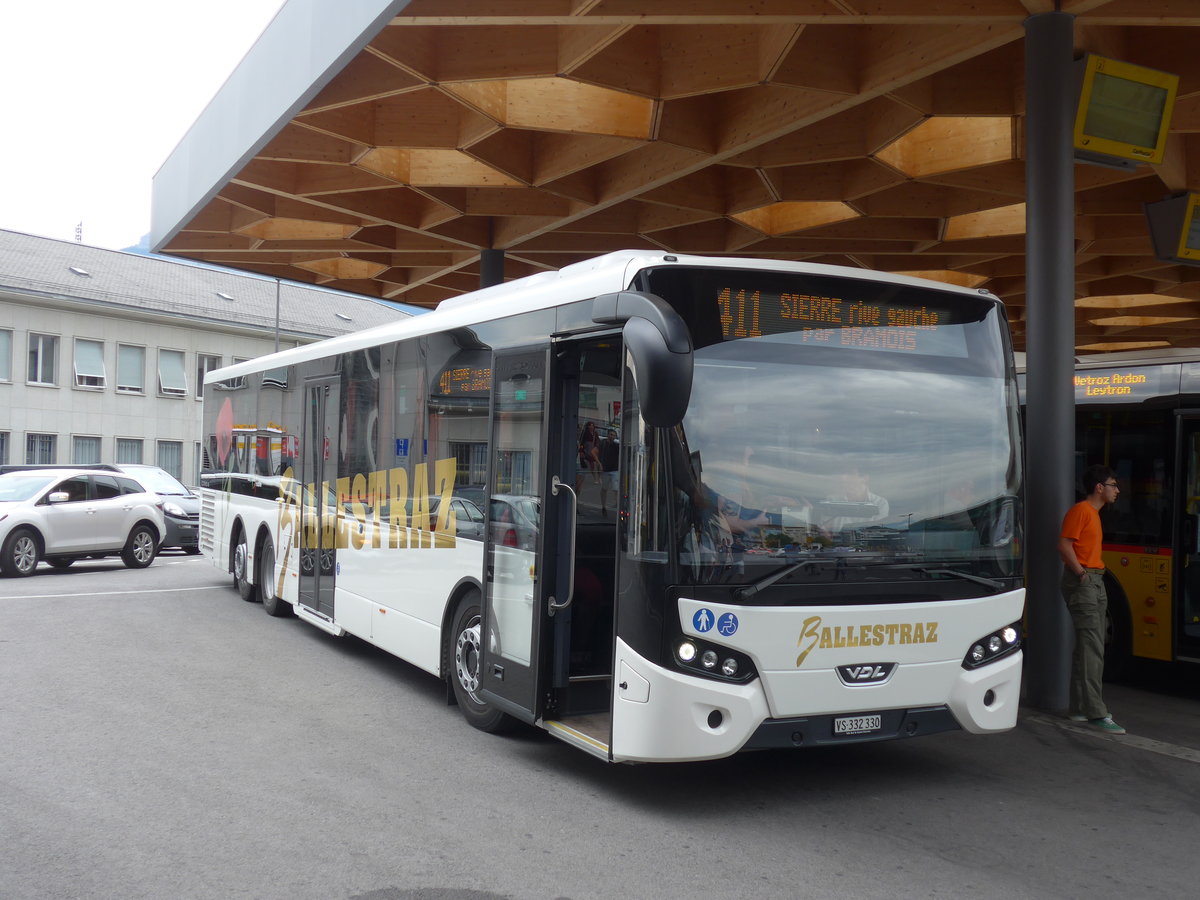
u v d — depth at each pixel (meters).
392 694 8.94
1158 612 10.26
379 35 10.47
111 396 49.50
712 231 18.20
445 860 5.15
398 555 9.12
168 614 13.27
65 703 8.27
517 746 7.36
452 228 17.39
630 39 11.10
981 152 13.02
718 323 5.91
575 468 6.88
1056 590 8.90
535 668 6.73
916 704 6.10
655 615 5.65
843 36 10.70
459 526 7.98
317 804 5.97
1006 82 11.30
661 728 5.61
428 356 8.75
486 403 7.63
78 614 13.16
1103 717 8.23
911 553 6.14
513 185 14.55
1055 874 5.19
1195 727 8.68
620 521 5.92
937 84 11.37
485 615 7.44
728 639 5.67
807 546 5.89
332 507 10.87
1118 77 9.55
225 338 54.19
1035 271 9.21
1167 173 12.80
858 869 5.17
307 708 8.35
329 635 11.95
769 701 5.74
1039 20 9.16
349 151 13.83
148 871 4.91
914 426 6.28
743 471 5.82
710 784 6.60
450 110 13.04
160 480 24.75
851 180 14.48
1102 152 9.62
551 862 5.16
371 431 9.92
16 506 18.34
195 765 6.68
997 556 6.42
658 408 5.21
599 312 5.88
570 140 13.59
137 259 54.78
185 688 8.93
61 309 47.97
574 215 15.72
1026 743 7.80
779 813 6.04
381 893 4.72
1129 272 19.02
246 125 13.49
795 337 6.07
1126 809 6.28
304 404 11.97
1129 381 10.73
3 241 49.47
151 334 51.25
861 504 6.06
